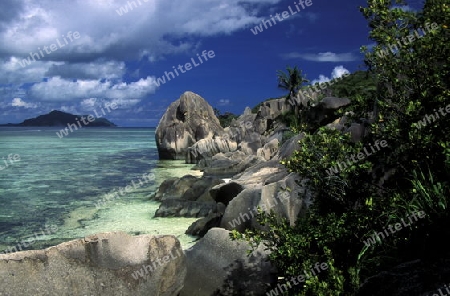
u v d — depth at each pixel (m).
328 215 6.76
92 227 16.25
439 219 5.07
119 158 49.91
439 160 6.04
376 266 5.49
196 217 17.27
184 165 41.78
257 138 44.66
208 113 55.44
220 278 7.74
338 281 5.55
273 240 7.25
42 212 19.08
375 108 8.09
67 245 5.92
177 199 18.23
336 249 6.48
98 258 6.01
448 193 5.40
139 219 17.28
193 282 7.85
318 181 7.17
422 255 4.98
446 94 6.22
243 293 7.55
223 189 16.33
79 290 5.80
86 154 54.72
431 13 6.72
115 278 6.02
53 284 5.68
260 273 7.66
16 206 20.45
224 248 8.12
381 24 7.14
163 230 15.34
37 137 120.81
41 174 32.91
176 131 51.00
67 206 20.34
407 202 5.75
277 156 20.53
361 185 7.03
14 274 5.52
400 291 4.00
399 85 6.91
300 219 7.40
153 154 57.28
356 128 9.80
